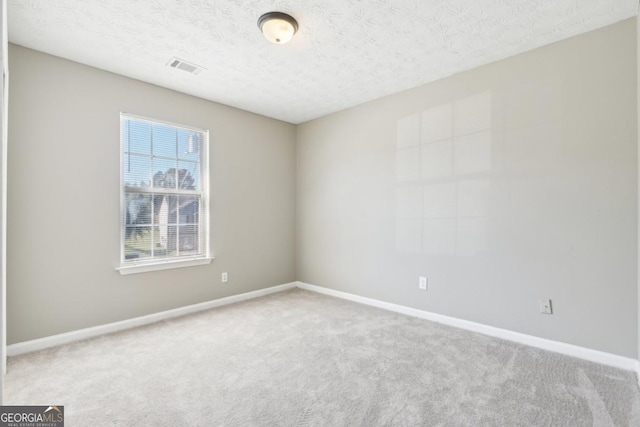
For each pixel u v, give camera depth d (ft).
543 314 8.33
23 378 6.88
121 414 5.72
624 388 6.46
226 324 10.15
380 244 11.91
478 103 9.46
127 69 9.53
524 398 6.17
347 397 6.24
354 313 11.21
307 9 6.89
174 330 9.66
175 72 9.75
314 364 7.53
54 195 8.64
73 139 8.96
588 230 7.71
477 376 6.97
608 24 7.43
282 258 14.58
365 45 8.32
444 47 8.41
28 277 8.25
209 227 11.97
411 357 7.86
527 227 8.57
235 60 9.07
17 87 8.11
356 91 11.30
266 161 13.91
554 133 8.16
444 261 10.18
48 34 7.73
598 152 7.59
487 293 9.29
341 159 13.23
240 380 6.84
